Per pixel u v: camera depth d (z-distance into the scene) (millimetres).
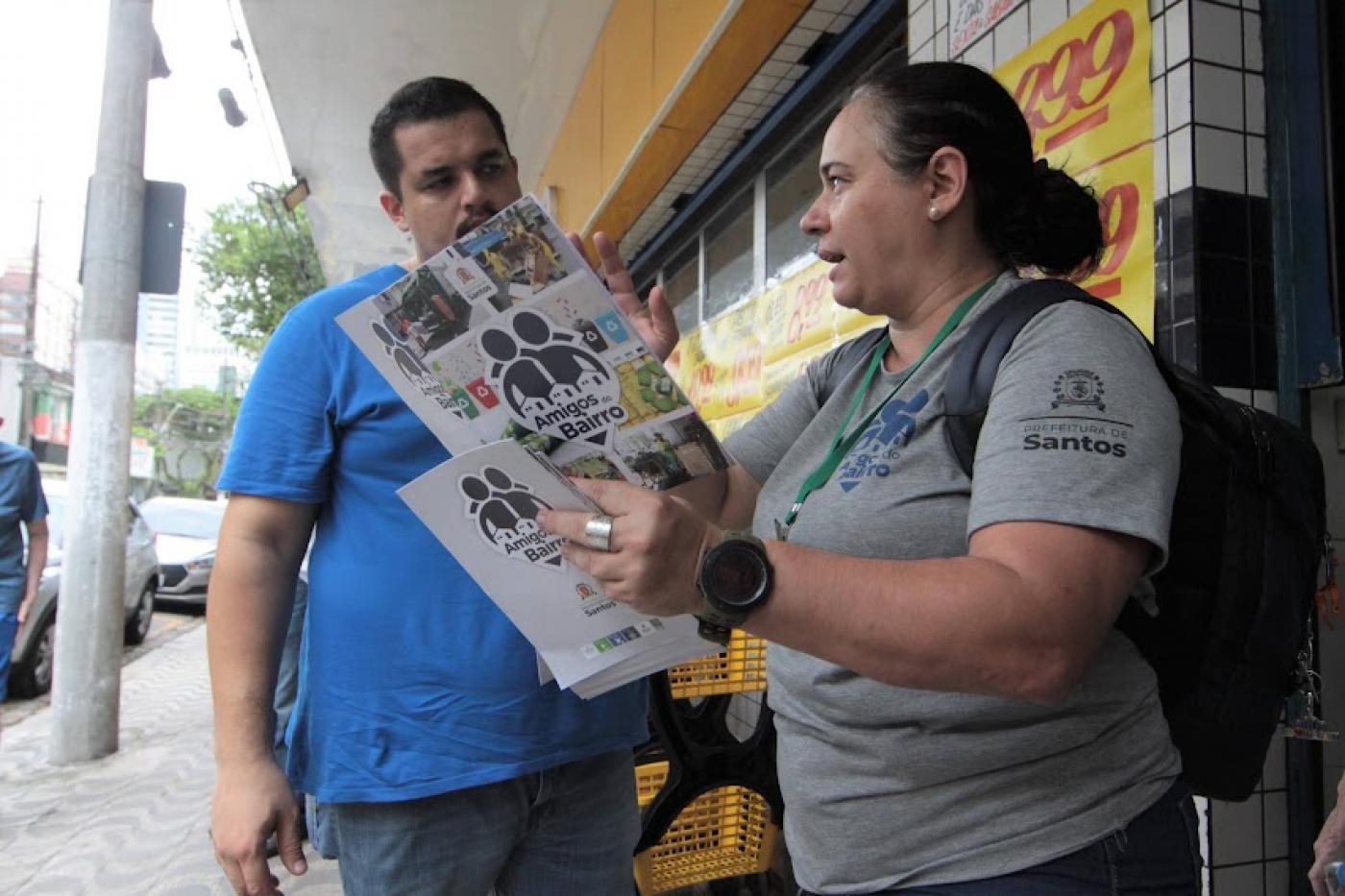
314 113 7535
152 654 8641
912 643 800
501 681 1401
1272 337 1779
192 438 45656
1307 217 1755
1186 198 1761
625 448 1008
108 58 5102
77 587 5004
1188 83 1762
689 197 5133
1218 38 1783
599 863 1570
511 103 7516
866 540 1016
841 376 1347
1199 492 1058
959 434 976
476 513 1057
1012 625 788
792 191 4027
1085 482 836
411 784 1368
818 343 3518
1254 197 1785
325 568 1433
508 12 6043
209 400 46312
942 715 972
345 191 9180
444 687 1389
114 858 3562
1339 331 1688
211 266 20672
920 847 989
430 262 953
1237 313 1756
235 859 1268
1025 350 950
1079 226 1148
